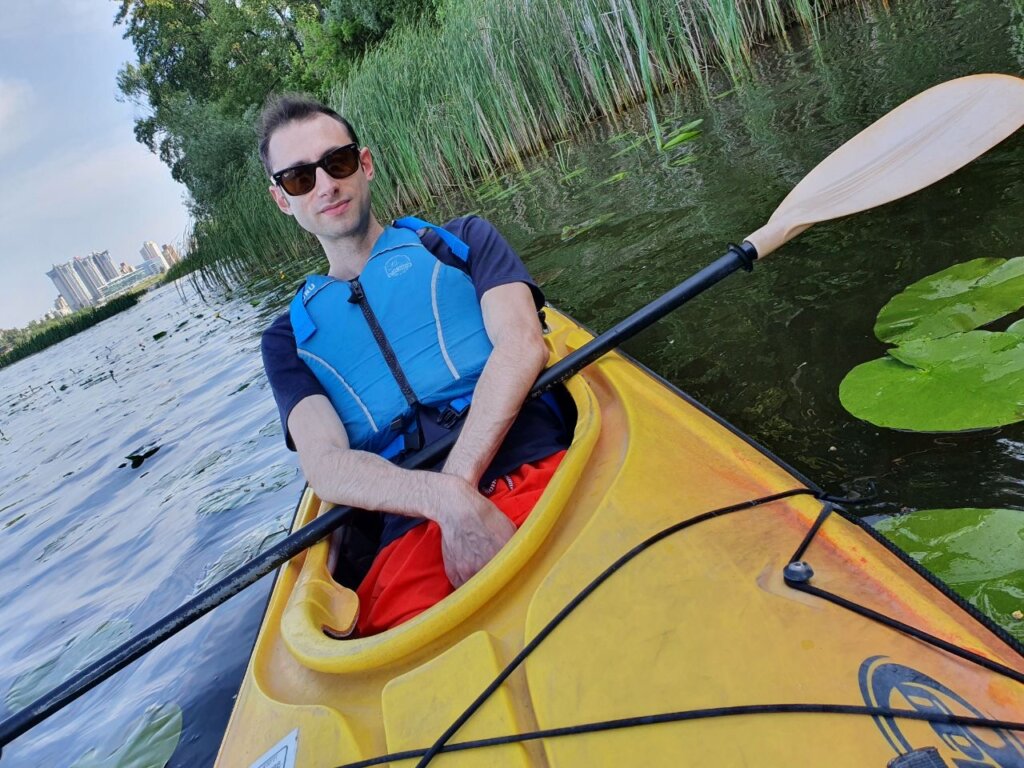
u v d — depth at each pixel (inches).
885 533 50.3
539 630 41.1
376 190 321.1
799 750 32.0
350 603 54.4
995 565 44.3
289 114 69.2
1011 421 54.4
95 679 53.2
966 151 68.9
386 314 65.3
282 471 124.7
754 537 43.1
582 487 50.8
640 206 150.6
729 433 55.1
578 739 35.4
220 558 102.5
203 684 78.0
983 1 171.8
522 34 269.4
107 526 139.6
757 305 90.4
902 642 35.6
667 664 37.1
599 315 108.9
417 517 57.4
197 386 220.5
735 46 229.0
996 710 32.0
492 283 64.6
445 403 63.4
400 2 518.6
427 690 40.6
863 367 67.8
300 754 42.1
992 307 66.7
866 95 148.1
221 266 499.8
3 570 142.9
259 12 860.6
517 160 283.1
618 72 258.4
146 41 1007.6
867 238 90.9
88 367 448.5
